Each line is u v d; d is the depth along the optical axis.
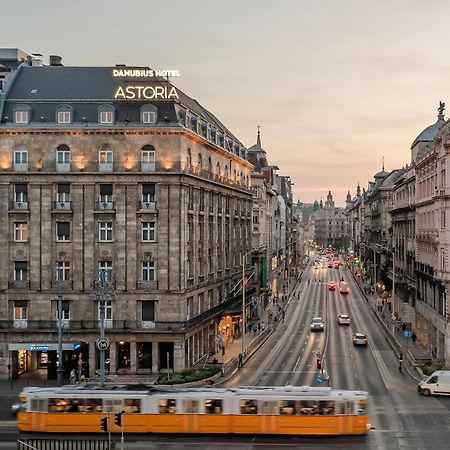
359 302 138.12
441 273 71.81
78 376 64.50
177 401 44.44
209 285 80.69
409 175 102.81
